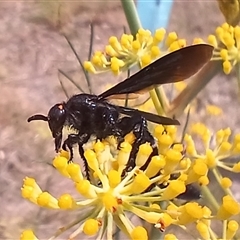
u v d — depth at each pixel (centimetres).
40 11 30
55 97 27
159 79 9
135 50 10
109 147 8
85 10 31
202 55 9
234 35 11
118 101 13
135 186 7
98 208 7
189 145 10
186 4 33
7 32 30
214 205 11
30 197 7
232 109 27
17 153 24
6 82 27
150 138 9
